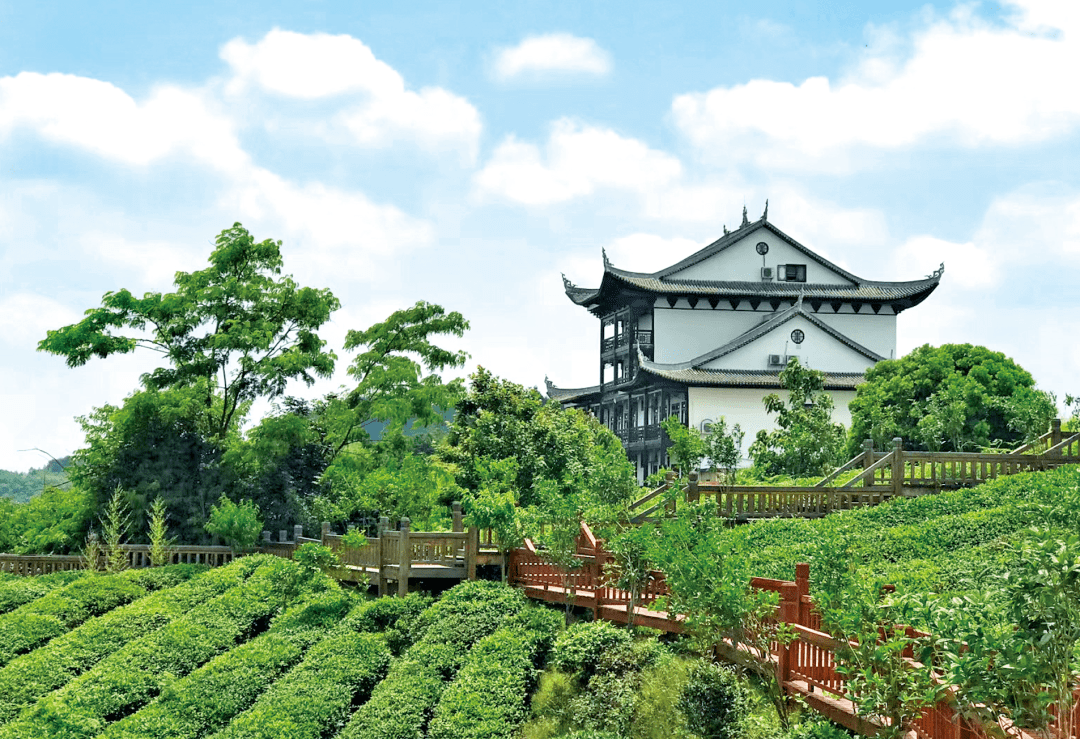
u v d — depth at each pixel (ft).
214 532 103.40
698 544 47.75
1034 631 27.30
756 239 238.48
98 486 114.42
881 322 240.53
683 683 48.32
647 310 240.12
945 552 66.85
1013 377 155.22
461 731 51.08
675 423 142.41
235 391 125.59
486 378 122.93
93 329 119.14
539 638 62.49
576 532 68.03
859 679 36.40
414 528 106.11
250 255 127.65
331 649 66.49
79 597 86.22
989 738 28.81
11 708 64.08
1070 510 63.10
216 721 58.59
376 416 133.18
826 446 125.59
